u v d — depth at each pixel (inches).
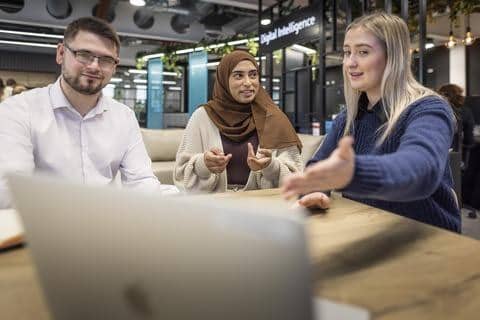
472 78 367.2
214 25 345.4
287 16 201.5
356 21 52.7
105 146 63.9
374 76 50.6
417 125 39.0
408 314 20.0
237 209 12.0
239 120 85.6
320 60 176.7
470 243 30.7
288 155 83.1
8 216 36.2
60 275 16.8
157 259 13.9
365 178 26.5
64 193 15.0
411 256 28.1
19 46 481.4
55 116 60.6
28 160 56.6
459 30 315.0
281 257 11.6
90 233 15.1
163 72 458.9
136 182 65.9
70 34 57.8
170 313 14.3
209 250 12.8
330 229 34.8
